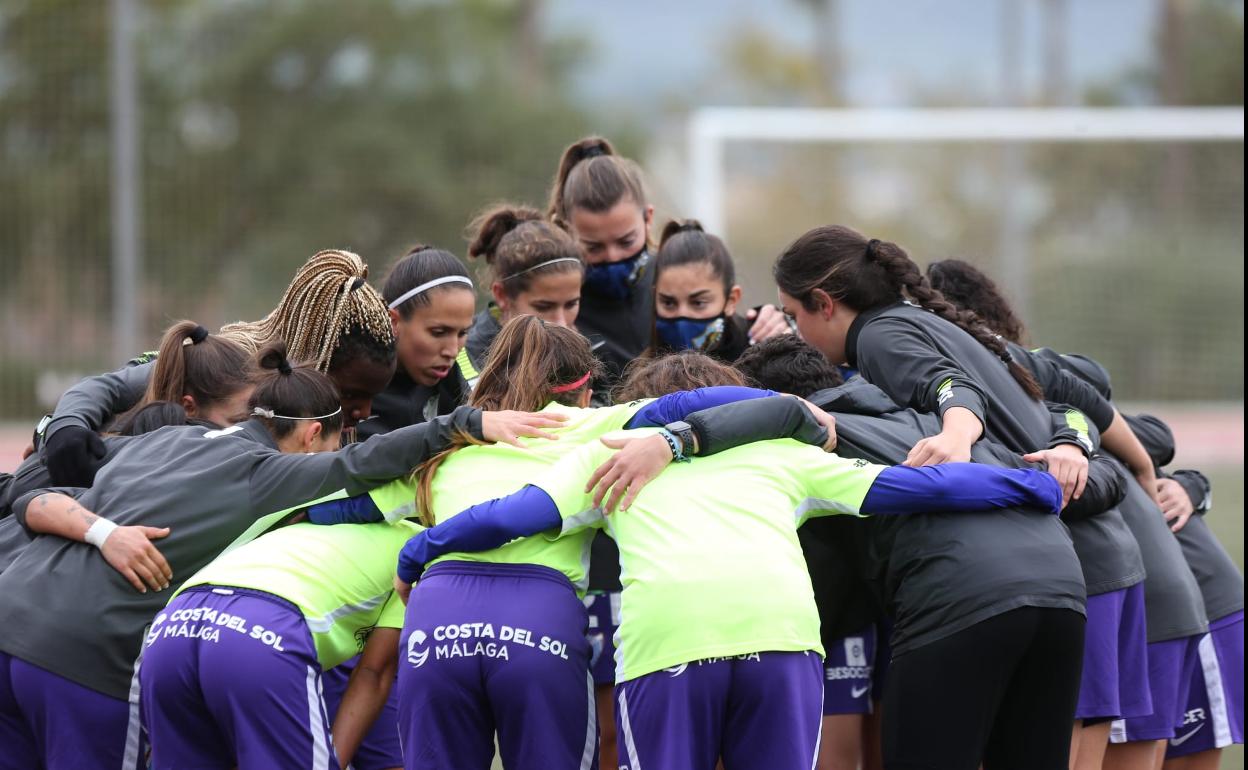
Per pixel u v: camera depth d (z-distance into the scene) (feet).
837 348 46.91
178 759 38.60
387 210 221.87
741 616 37.27
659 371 44.52
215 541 40.63
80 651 38.93
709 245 55.01
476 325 56.18
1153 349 170.91
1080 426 44.68
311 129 225.97
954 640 38.68
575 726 38.50
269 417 43.42
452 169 232.94
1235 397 169.07
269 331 49.42
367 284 48.47
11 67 192.34
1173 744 51.75
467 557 39.40
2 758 40.06
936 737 38.83
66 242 182.39
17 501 41.73
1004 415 43.57
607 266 57.41
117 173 154.81
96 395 47.57
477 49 252.21
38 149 190.08
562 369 42.98
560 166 61.67
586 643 39.40
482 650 38.22
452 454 41.52
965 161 180.14
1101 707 43.75
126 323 154.81
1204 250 170.81
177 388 45.62
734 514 38.73
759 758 37.40
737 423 39.60
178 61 228.84
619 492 38.96
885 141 178.40
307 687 38.55
